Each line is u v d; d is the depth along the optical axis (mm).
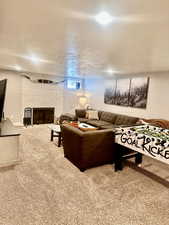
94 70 4688
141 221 1635
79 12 1352
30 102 6184
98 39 2031
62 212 1711
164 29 1631
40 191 2061
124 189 2186
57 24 1627
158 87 4094
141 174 2639
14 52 2854
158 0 1109
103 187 2213
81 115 6113
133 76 4832
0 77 5441
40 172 2559
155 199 2000
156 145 2033
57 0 1173
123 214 1722
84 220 1614
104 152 2811
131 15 1360
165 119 3947
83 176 2490
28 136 4543
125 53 2627
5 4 1257
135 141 2338
